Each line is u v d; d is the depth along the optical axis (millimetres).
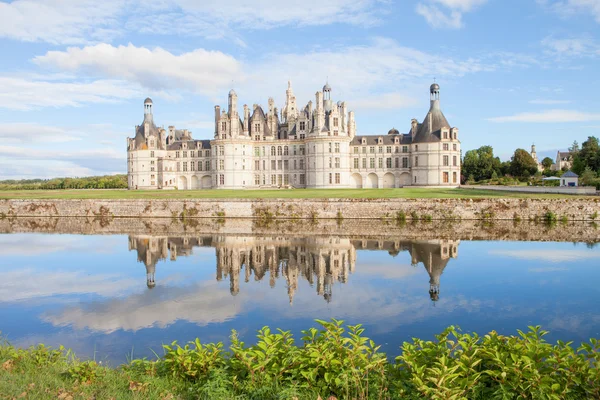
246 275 37750
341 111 149875
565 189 91062
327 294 31016
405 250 48531
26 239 59469
